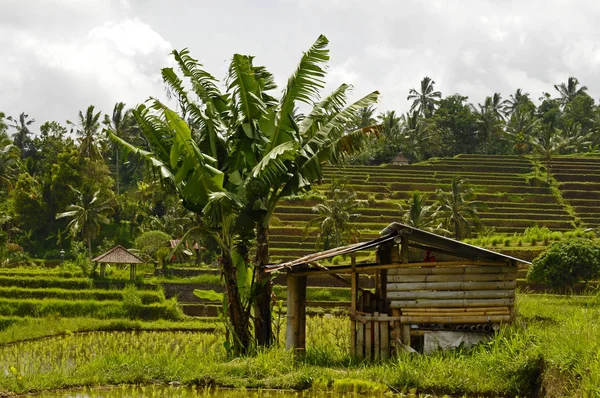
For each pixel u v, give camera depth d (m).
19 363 19.72
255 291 18.64
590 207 68.88
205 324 32.50
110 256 42.91
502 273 17.27
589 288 39.97
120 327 31.08
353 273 17.72
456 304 17.16
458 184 55.31
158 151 19.73
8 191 73.06
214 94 19.75
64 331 29.27
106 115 76.75
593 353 11.87
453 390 14.03
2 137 69.56
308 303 18.55
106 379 15.64
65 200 68.56
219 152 19.47
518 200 71.81
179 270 48.22
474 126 96.56
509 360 14.41
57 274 41.91
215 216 18.19
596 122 99.81
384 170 78.75
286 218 62.34
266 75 20.33
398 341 17.02
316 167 18.61
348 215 50.88
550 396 12.41
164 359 16.83
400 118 94.00
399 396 13.97
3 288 37.75
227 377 15.57
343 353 17.92
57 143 82.38
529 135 92.12
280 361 16.28
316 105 19.34
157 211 77.38
